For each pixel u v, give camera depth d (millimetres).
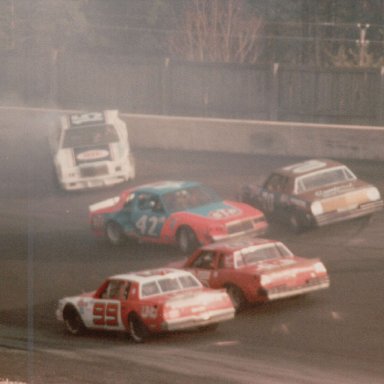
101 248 74625
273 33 185500
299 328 49531
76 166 92438
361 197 69250
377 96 129125
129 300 50094
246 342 47562
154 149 107375
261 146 100188
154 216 70938
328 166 71688
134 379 41281
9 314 60594
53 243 77688
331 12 195500
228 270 54062
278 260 54531
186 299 48406
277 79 135250
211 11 192500
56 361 46125
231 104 138875
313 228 72000
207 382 40250
